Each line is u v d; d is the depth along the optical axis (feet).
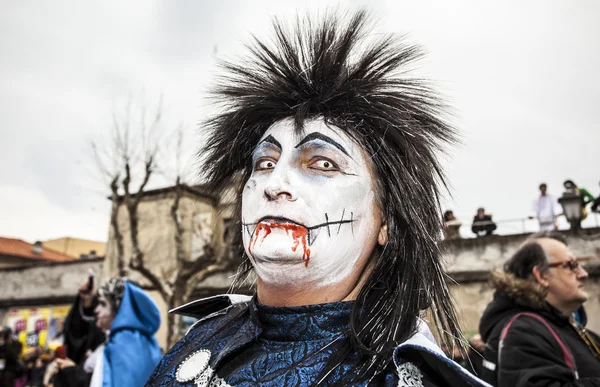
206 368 4.12
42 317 51.65
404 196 4.26
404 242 4.24
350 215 4.12
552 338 6.57
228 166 5.29
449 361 3.35
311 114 4.44
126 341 8.66
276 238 3.97
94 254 76.28
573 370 6.37
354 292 4.17
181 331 41.86
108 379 8.21
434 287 4.25
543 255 7.23
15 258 79.87
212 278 43.68
